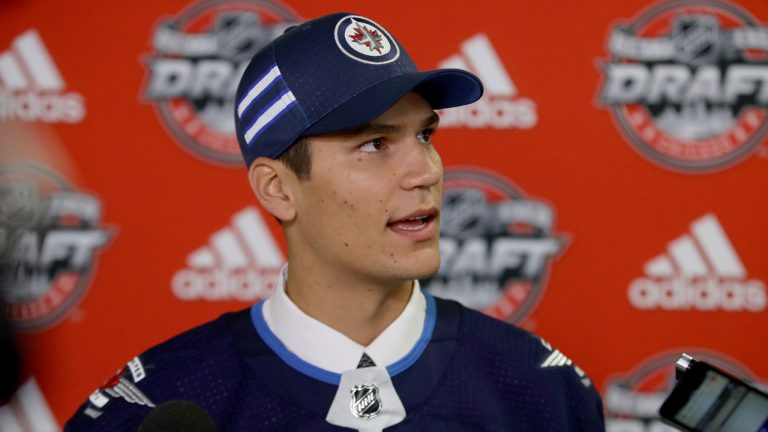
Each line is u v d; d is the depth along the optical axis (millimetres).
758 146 5008
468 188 5062
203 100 5062
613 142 5035
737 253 5051
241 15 5023
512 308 5086
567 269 5078
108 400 2900
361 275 2682
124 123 5066
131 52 5043
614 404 5117
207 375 2854
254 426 2736
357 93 2584
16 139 5023
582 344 5105
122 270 5109
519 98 5031
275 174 2773
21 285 5023
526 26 5012
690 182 5043
